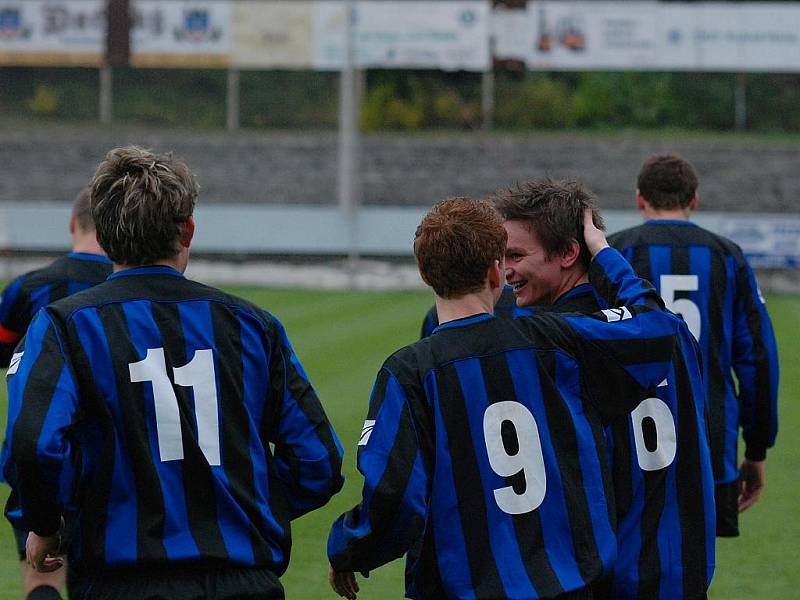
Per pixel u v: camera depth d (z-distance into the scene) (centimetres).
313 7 7888
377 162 8500
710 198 8050
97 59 8100
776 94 10538
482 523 914
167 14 8019
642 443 996
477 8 7725
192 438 912
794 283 6288
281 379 969
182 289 957
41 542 934
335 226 6462
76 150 8556
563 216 1055
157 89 10594
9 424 872
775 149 8338
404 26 7769
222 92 10619
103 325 924
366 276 6338
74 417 887
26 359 898
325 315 4753
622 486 988
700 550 999
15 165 8444
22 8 8075
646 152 8481
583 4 7888
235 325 958
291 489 970
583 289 1070
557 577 903
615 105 10262
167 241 956
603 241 1049
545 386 945
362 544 905
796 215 7969
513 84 10238
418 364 937
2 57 8112
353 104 6544
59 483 870
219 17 7981
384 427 914
